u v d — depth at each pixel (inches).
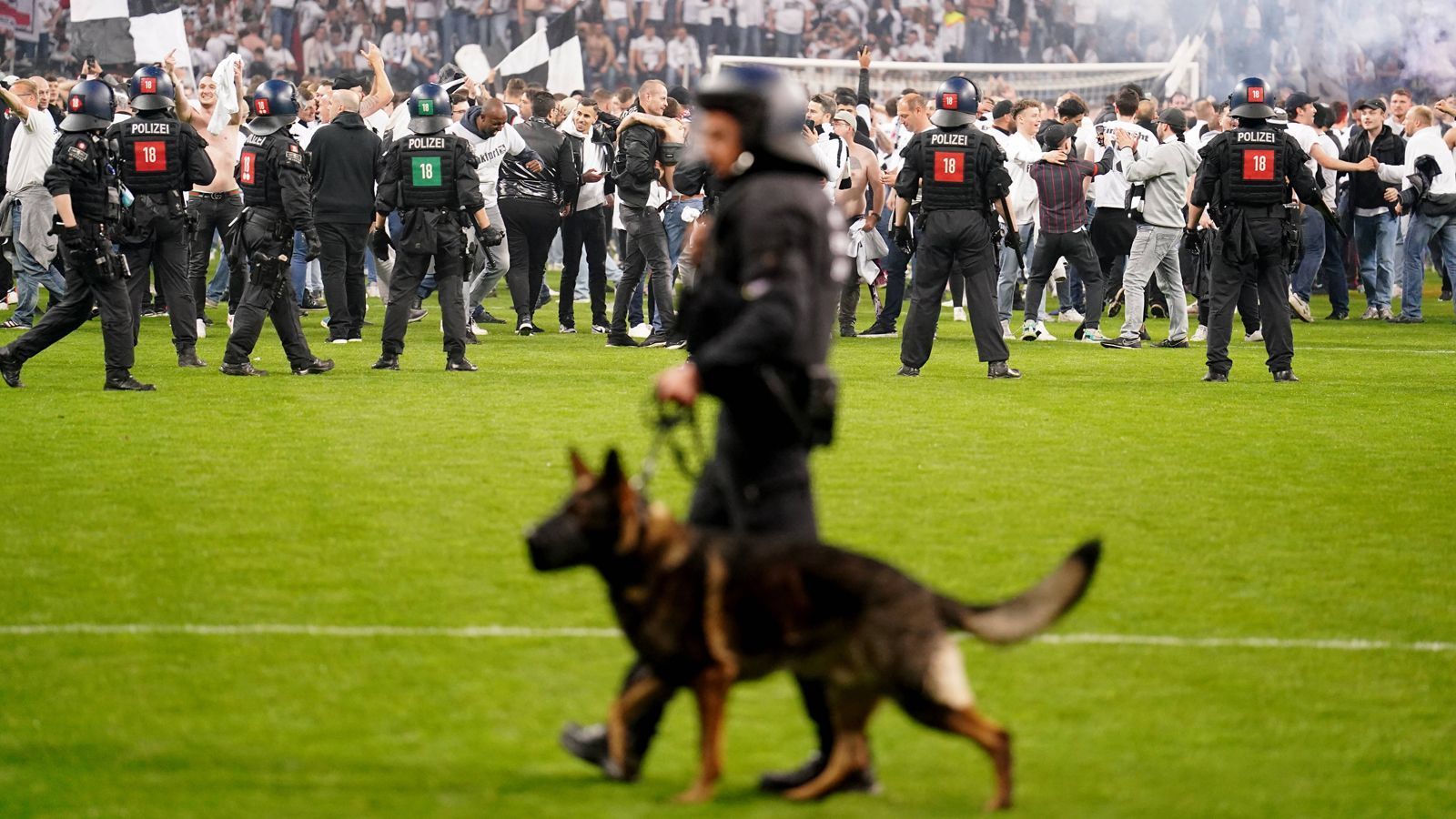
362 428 849.5
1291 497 700.7
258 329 1063.6
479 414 901.2
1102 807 360.8
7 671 447.2
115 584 535.8
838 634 345.1
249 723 409.4
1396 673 460.1
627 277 1278.3
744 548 349.7
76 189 956.6
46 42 2514.8
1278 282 1095.0
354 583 538.6
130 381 983.6
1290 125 1583.4
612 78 2691.9
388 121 1518.2
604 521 339.6
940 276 1090.1
